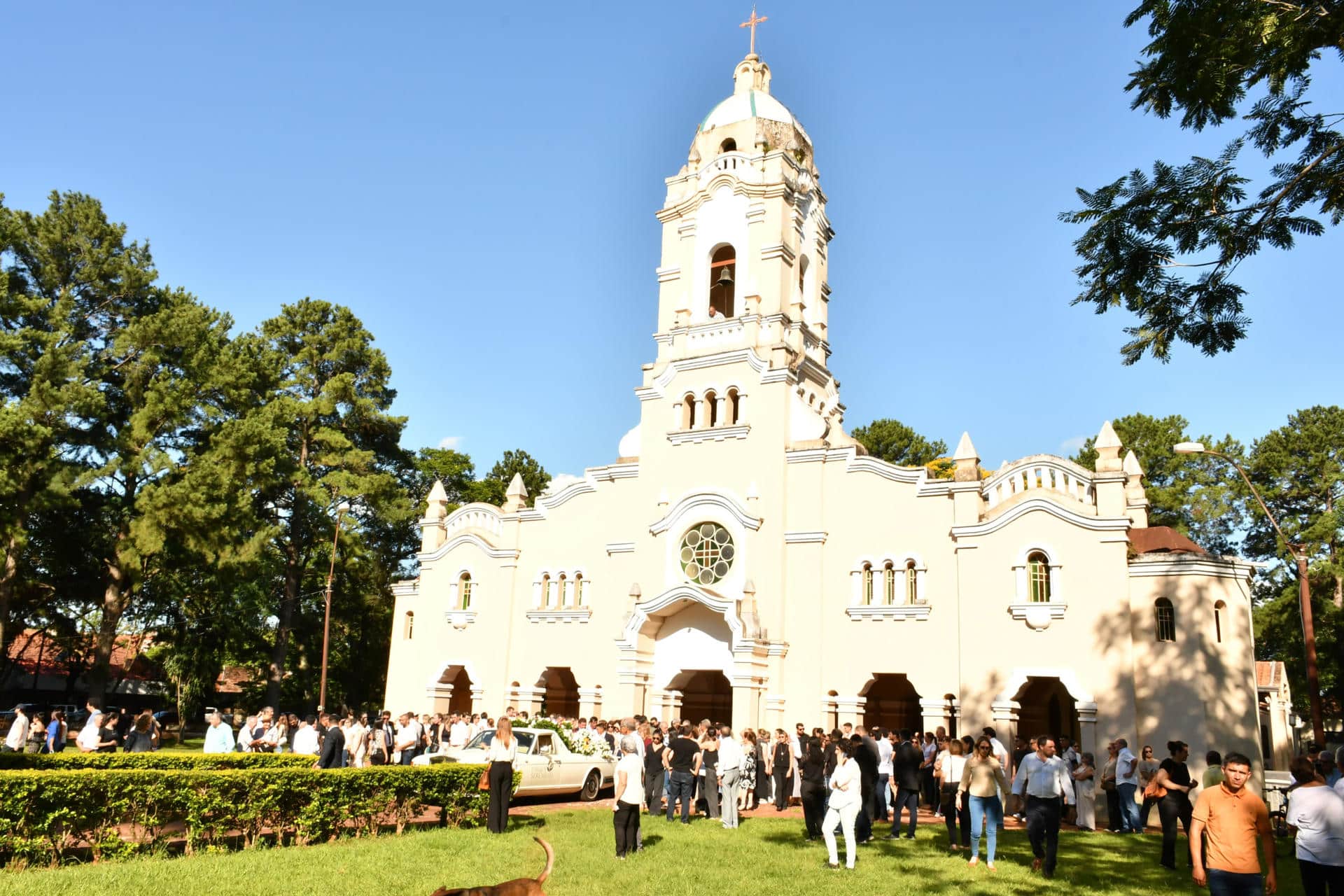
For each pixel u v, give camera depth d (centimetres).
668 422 3884
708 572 3619
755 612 3416
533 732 2617
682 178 4225
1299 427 6106
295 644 5847
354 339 6000
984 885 1537
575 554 4025
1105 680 2823
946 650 3145
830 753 2086
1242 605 2803
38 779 1407
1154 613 2817
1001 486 3200
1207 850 1059
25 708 5359
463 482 7119
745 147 4134
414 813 1975
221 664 5584
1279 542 5800
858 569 3366
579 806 2567
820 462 3528
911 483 3341
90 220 4428
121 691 7019
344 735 2383
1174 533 3262
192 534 4153
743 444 3672
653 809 2422
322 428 5691
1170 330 1371
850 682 3294
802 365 3903
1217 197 1287
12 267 4312
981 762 1750
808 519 3500
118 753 2105
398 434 6169
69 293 4378
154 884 1284
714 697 3859
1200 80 1255
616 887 1431
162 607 5119
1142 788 2397
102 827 1494
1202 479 5988
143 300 4669
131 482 4406
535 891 1077
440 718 3788
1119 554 2894
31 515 4222
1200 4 1220
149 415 4238
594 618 3881
